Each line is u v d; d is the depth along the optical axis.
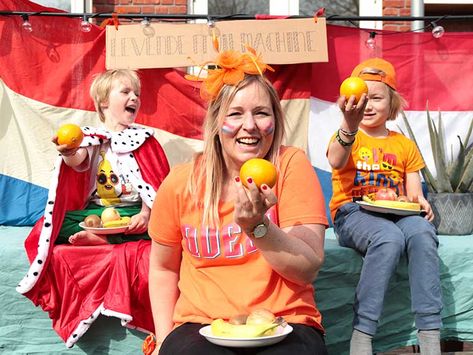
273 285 2.71
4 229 4.79
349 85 3.59
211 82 2.76
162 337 2.88
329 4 7.06
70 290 3.78
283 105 5.15
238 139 2.72
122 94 4.40
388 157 4.29
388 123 5.25
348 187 4.22
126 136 4.25
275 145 2.80
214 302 2.73
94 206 4.20
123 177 4.19
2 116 4.99
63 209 3.90
